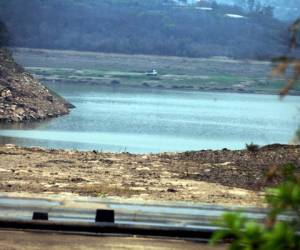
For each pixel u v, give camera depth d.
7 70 169.00
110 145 110.88
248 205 31.98
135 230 25.70
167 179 39.94
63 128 137.38
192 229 25.53
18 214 28.44
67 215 28.50
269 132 161.62
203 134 147.50
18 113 147.62
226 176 41.31
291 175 6.80
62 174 40.41
